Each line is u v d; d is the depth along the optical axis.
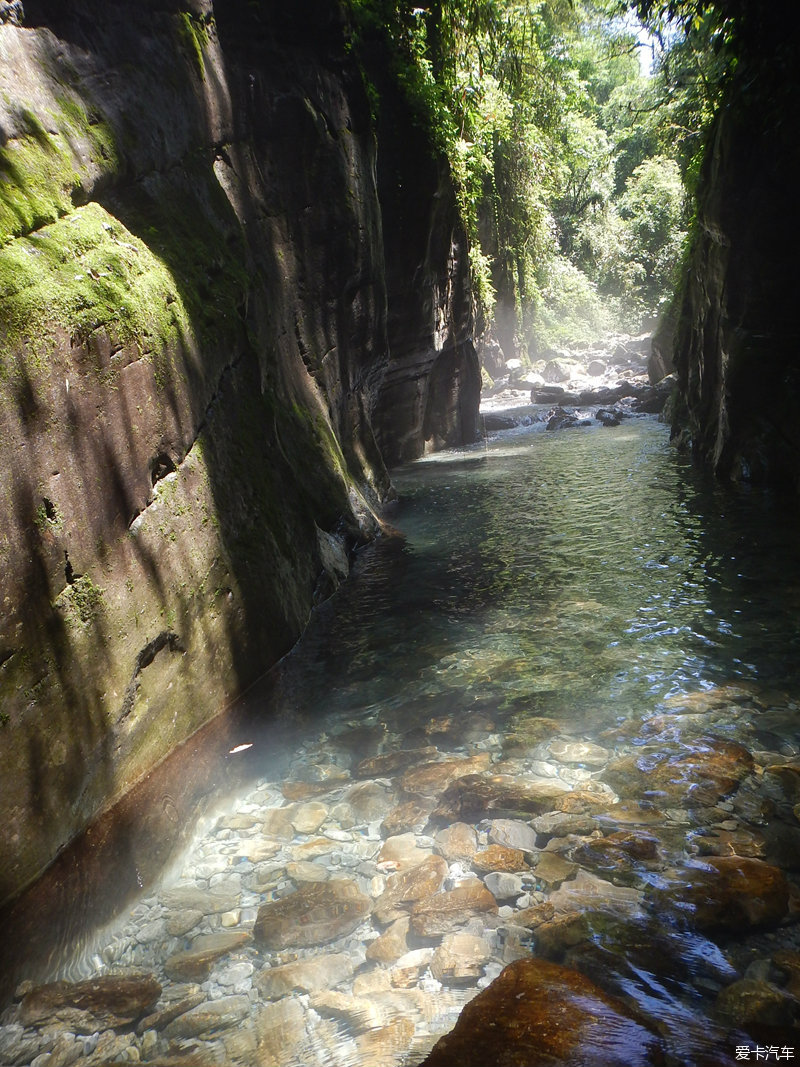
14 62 4.03
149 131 5.48
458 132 16.06
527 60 25.72
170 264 5.18
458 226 16.44
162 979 3.07
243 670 5.35
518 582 7.72
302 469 7.91
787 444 10.55
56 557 3.47
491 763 4.47
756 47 9.91
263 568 6.01
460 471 14.58
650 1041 2.56
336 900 3.44
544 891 3.38
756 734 4.54
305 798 4.31
